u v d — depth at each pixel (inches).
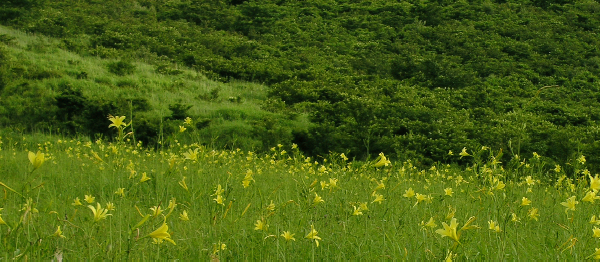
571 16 1886.1
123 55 1041.5
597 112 965.8
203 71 1067.9
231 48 1353.3
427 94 1011.3
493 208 147.2
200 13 1782.7
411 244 125.9
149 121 604.1
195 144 208.7
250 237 129.3
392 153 535.5
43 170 245.4
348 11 2043.6
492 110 929.5
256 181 232.7
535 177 219.1
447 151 530.6
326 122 626.2
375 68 1253.1
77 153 323.3
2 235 103.3
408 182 272.5
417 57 1322.6
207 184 175.5
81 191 201.0
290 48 1467.8
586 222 145.8
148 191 191.5
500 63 1334.9
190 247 118.9
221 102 821.2
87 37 1195.3
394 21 1822.1
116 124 111.7
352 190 171.5
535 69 1354.6
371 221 148.5
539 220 163.8
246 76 1083.9
